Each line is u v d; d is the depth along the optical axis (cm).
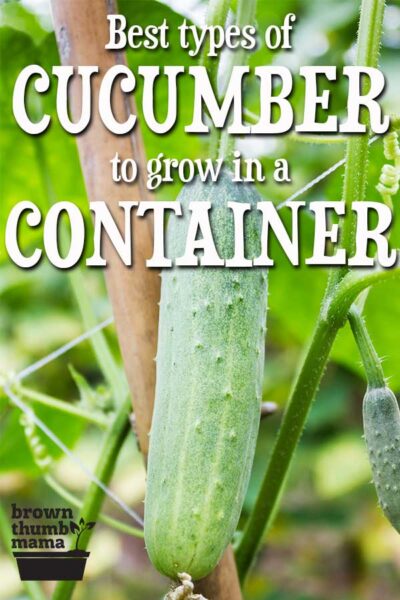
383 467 48
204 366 47
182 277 48
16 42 71
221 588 51
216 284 48
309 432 128
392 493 47
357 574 130
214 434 46
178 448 46
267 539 130
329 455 117
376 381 49
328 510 130
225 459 46
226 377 47
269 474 54
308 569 132
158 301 53
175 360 47
